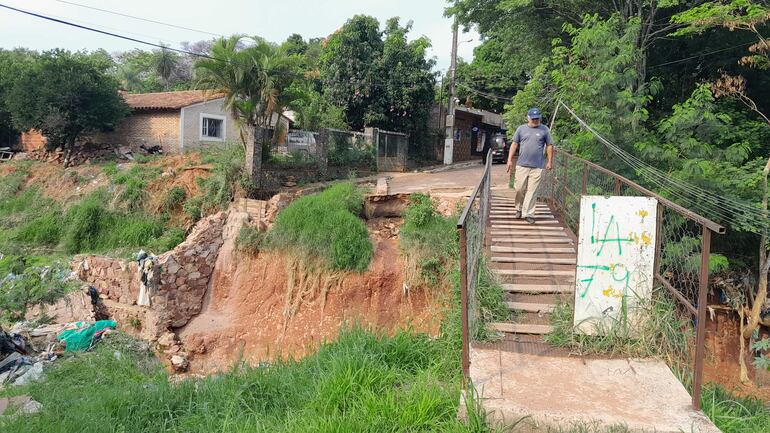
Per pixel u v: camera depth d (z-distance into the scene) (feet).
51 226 61.36
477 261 21.67
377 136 73.31
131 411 18.81
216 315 44.68
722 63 44.78
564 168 34.71
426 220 43.45
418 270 40.32
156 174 62.49
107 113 74.49
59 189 68.59
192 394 20.22
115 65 153.69
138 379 24.85
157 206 59.00
